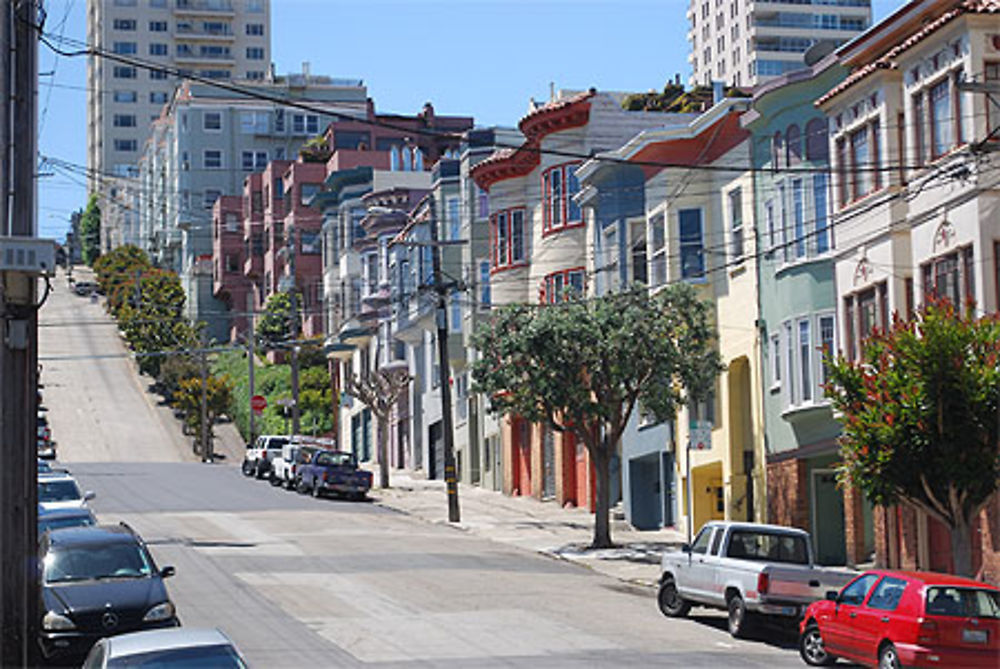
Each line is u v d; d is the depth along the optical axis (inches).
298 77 5841.5
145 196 6697.8
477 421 2635.3
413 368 3014.3
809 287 1475.1
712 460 1723.7
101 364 4690.0
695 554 1103.0
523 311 1632.6
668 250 1755.7
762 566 1010.1
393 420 3134.8
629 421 1958.7
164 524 1796.3
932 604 803.4
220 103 5684.1
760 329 1582.2
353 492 2293.3
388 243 3038.9
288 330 4252.0
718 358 1608.0
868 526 1459.2
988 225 1157.7
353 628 1015.0
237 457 3636.8
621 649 941.8
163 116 6609.3
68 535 976.3
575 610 1141.1
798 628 1013.8
